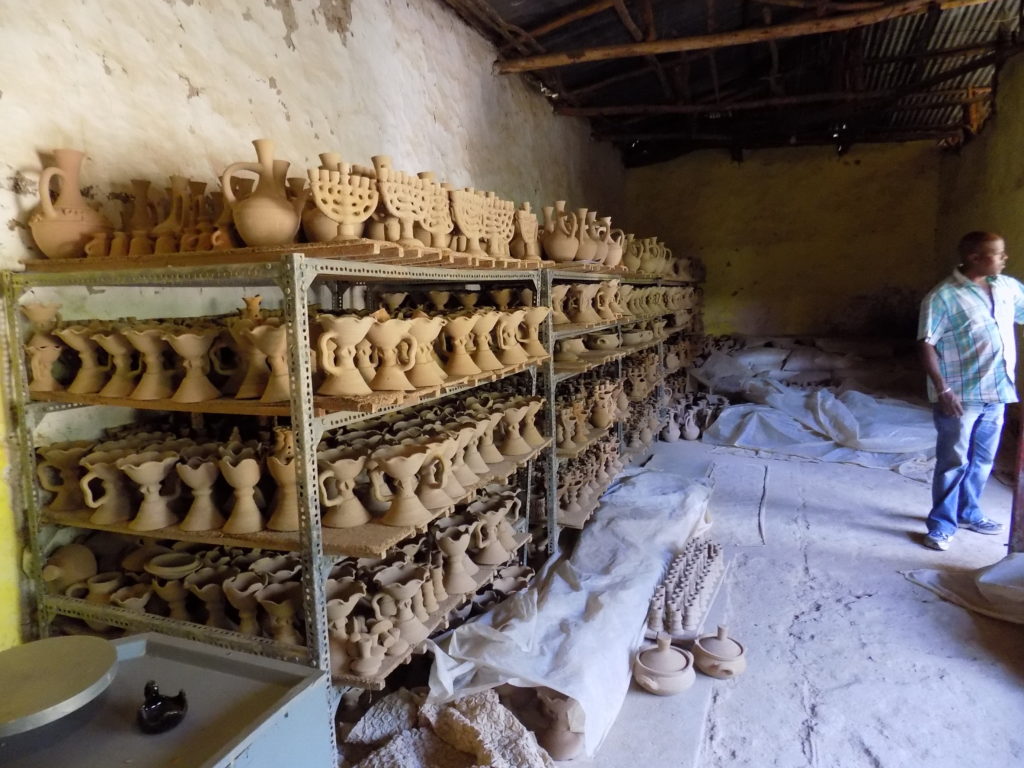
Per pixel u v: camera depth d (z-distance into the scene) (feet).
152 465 5.40
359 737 6.00
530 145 16.88
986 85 18.67
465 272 7.25
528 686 6.27
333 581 6.04
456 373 6.85
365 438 7.11
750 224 24.68
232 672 4.08
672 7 15.34
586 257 10.44
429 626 6.30
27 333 5.76
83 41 6.13
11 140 5.61
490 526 7.69
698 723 6.59
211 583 5.67
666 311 17.13
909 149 22.53
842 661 7.63
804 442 16.88
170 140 7.00
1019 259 15.39
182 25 7.10
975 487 11.27
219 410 5.13
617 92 19.75
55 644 3.88
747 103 18.49
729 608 8.92
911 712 6.70
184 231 5.47
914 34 17.20
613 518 10.82
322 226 5.29
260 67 8.11
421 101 11.69
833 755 6.11
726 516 12.44
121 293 6.66
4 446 5.69
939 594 9.15
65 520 5.77
